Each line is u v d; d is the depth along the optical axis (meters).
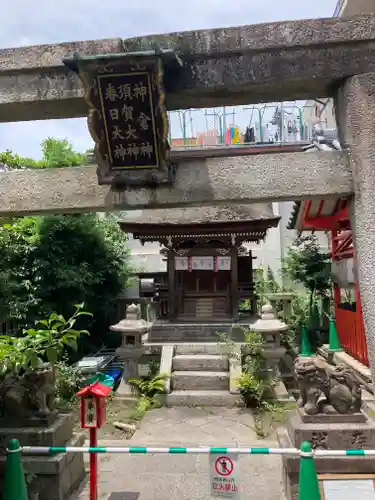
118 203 4.46
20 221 11.95
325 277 14.20
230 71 4.30
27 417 5.61
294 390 10.41
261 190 4.35
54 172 4.59
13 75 4.52
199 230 12.55
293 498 4.98
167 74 4.31
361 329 10.24
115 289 14.36
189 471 6.27
